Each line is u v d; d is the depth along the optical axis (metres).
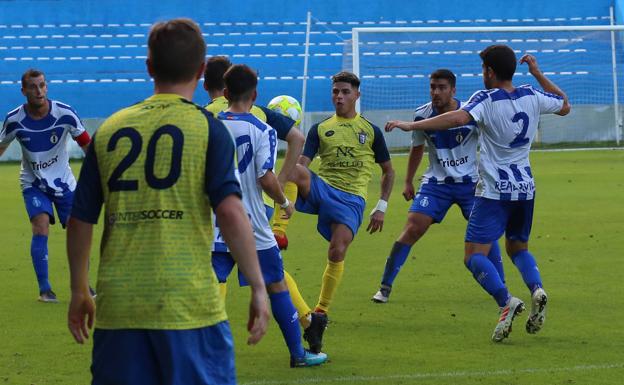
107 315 10.45
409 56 104.56
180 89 10.89
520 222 20.95
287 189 22.11
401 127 19.73
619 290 26.08
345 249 21.88
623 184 56.84
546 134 94.56
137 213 10.48
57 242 38.19
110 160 10.62
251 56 107.75
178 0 112.19
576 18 110.25
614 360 18.61
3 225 43.59
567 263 30.62
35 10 111.12
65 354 19.69
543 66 103.25
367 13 111.62
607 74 100.44
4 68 105.69
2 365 18.75
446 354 19.30
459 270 29.95
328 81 104.81
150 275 10.37
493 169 20.34
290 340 18.25
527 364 18.36
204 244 10.60
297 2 112.38
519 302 19.83
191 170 10.48
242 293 26.59
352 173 22.80
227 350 10.71
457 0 111.00
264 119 19.22
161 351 10.33
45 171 26.28
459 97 102.75
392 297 25.80
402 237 25.17
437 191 25.50
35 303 25.52
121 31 111.12
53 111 26.08
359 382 17.16
